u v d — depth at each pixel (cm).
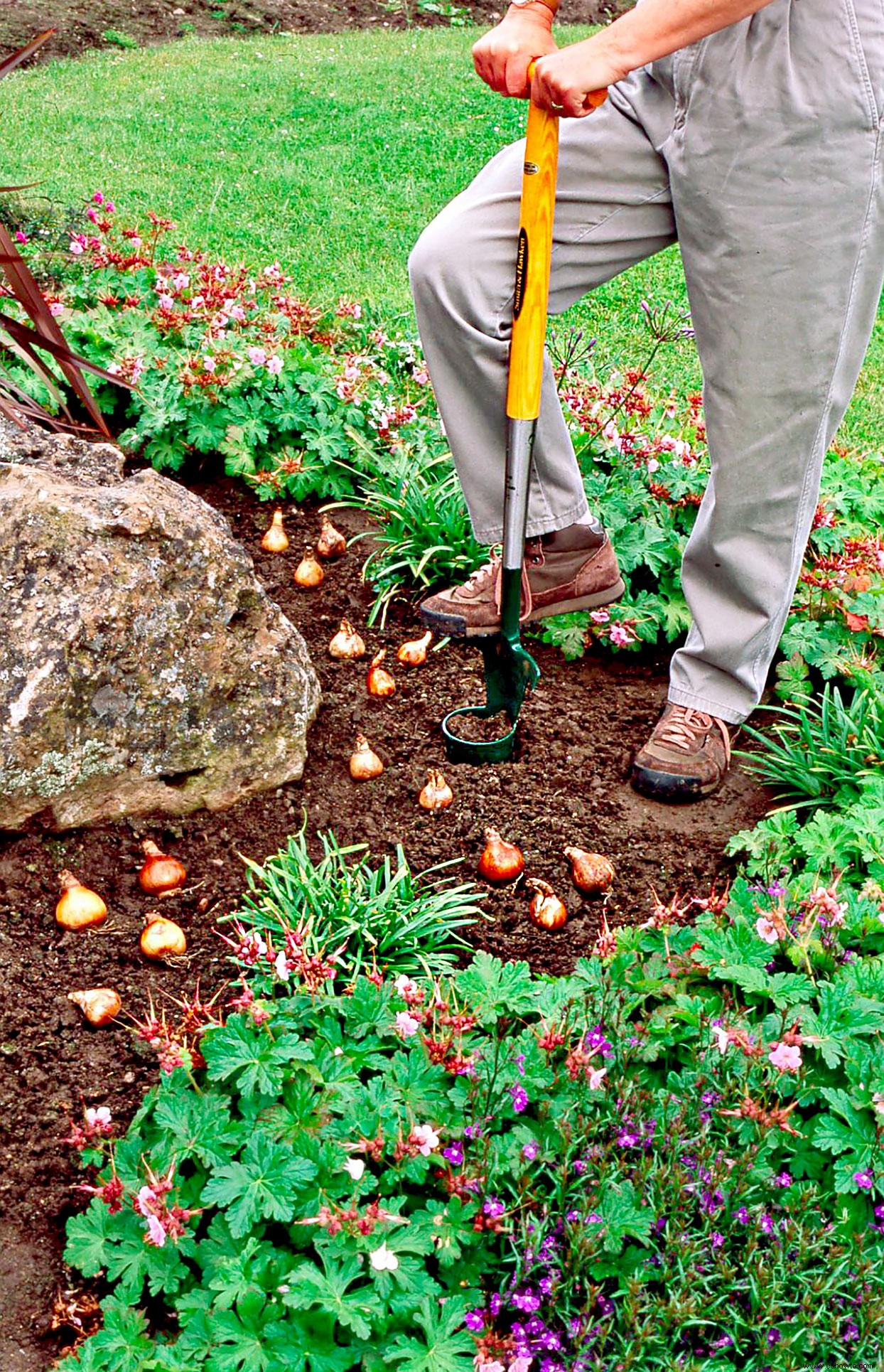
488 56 251
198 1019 232
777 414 271
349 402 438
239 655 288
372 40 1297
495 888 279
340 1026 237
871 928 250
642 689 352
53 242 545
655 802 309
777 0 240
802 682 345
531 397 267
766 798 314
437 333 284
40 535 272
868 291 263
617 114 271
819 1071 223
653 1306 185
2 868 269
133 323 450
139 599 273
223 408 427
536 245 255
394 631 363
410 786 306
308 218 770
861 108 241
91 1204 203
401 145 946
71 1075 231
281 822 292
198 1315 185
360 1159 203
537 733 328
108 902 266
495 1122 209
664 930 247
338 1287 185
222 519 310
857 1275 191
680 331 444
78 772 271
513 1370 175
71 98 1022
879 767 301
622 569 369
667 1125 207
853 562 371
